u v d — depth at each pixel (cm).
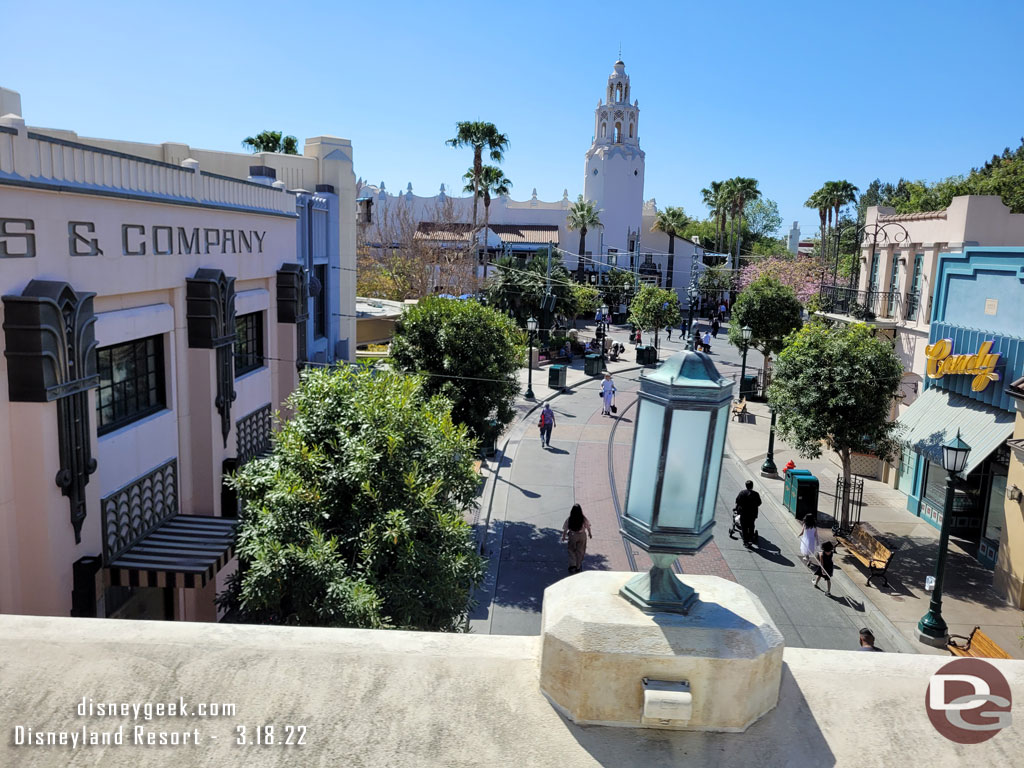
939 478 1745
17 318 733
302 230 1823
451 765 185
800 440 1662
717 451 209
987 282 1609
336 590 719
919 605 1361
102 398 916
